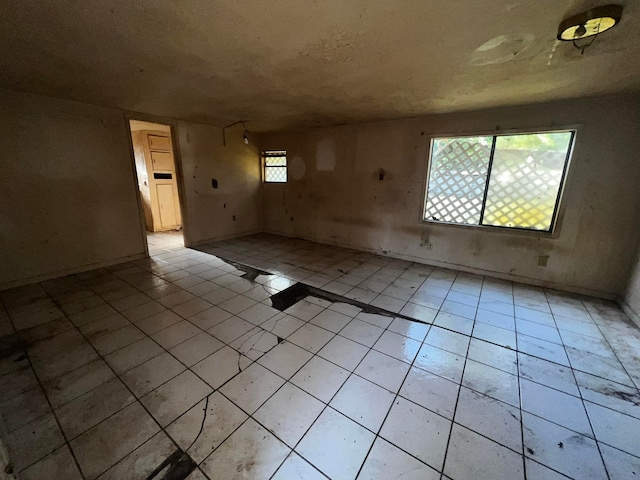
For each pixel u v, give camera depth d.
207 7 1.42
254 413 1.53
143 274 3.56
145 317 2.52
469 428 1.46
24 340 2.17
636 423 1.50
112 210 3.79
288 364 1.92
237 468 1.25
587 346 2.16
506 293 3.09
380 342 2.19
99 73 2.37
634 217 2.72
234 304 2.79
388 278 3.51
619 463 1.29
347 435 1.41
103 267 3.79
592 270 2.99
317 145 4.96
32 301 2.80
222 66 2.21
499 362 1.97
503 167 3.36
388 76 2.37
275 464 1.27
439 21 1.54
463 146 3.59
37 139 3.09
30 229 3.15
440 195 3.88
